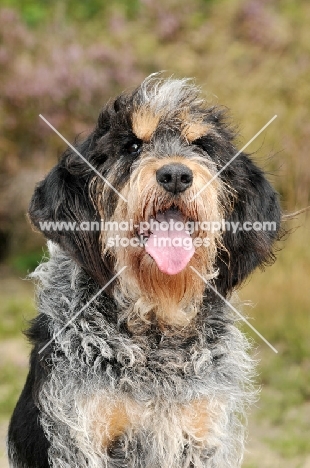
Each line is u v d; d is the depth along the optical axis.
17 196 16.33
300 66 16.11
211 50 16.91
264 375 10.85
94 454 5.61
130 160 6.20
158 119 6.21
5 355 11.81
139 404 5.70
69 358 5.73
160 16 17.48
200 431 5.92
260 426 9.43
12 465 6.46
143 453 5.83
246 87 15.88
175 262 5.96
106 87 16.08
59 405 5.67
